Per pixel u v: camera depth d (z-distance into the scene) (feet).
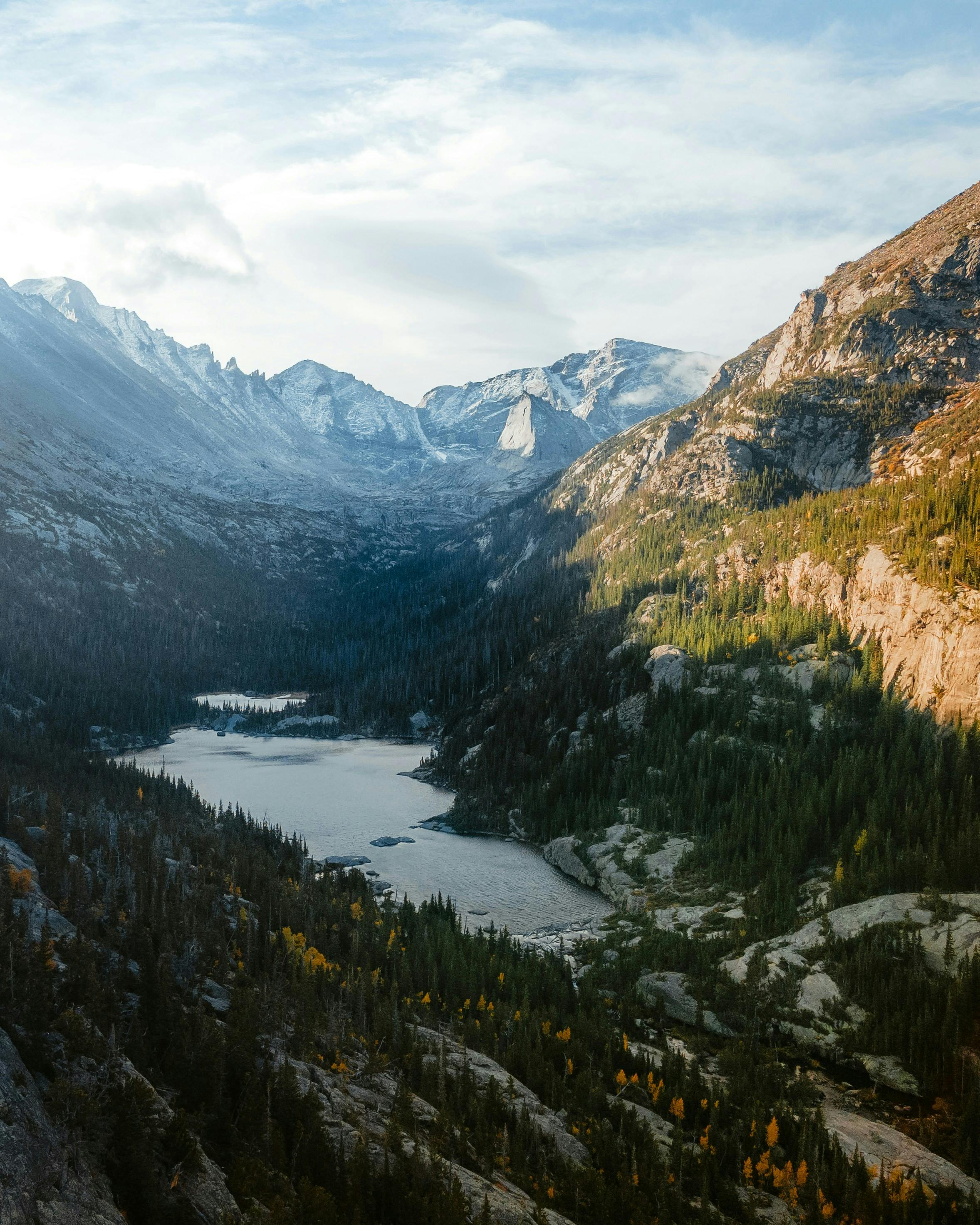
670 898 531.91
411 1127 262.88
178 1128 196.24
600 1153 281.54
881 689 651.25
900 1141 319.27
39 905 324.60
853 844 506.48
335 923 448.24
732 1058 362.74
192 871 472.44
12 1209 145.28
